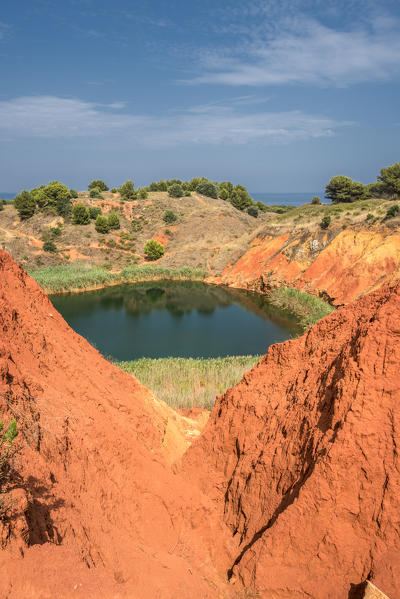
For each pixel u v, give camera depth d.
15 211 85.12
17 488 5.60
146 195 96.06
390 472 6.85
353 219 57.91
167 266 70.38
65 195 83.19
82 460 8.35
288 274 57.03
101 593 4.99
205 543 8.73
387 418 7.26
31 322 11.59
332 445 7.33
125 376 15.59
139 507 8.95
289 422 9.31
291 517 7.09
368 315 9.71
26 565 4.64
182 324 42.94
